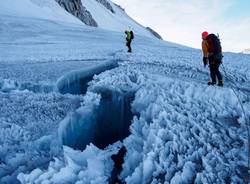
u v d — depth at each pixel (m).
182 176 5.02
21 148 5.99
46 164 5.54
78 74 12.34
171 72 12.07
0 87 9.86
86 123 8.35
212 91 8.30
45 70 12.30
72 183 5.21
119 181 5.71
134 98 9.26
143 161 5.42
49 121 7.13
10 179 5.21
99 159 6.25
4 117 7.20
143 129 6.55
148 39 39.97
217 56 8.77
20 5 58.84
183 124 6.61
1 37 26.52
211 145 5.86
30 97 8.77
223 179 4.93
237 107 7.51
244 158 5.42
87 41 27.61
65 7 83.50
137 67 12.74
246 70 13.09
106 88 10.14
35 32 31.72
